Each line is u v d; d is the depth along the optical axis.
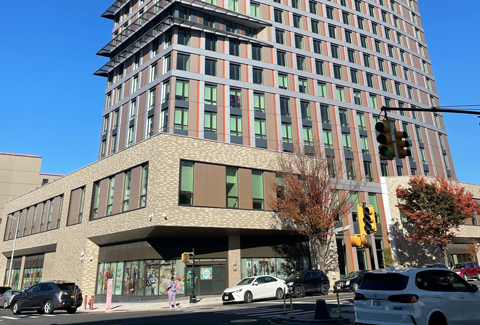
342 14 48.34
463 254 42.44
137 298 24.58
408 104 50.06
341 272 35.84
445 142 53.31
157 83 36.25
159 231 24.19
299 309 14.48
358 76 46.22
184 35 36.91
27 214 41.66
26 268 39.66
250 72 38.34
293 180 27.19
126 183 27.41
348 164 40.50
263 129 37.16
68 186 34.72
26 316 16.97
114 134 40.84
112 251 28.44
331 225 27.62
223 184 26.52
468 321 7.83
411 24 57.75
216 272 26.69
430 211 33.06
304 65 42.38
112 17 49.16
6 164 72.75
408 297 7.33
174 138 25.33
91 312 19.31
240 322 11.59
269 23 40.69
